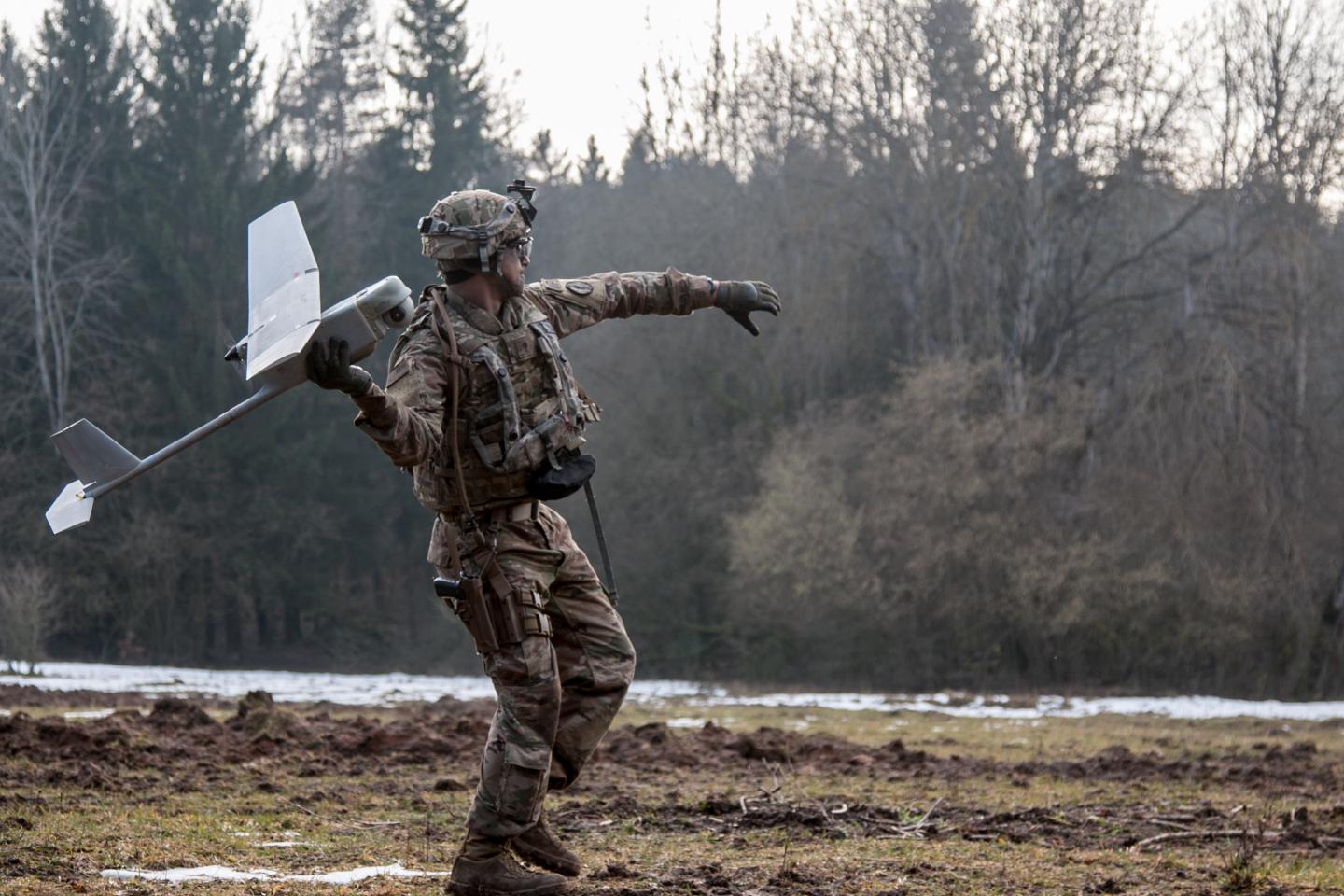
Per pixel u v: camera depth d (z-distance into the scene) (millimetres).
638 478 76500
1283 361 63812
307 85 112938
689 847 10953
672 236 76000
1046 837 12125
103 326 92750
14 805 11703
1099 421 67062
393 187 108438
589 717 8641
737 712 37719
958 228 69812
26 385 89562
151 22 98062
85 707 28938
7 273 92562
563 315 8734
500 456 8164
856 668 66062
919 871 9836
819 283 73312
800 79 72562
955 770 17594
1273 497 61344
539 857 8695
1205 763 19141
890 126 71500
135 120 98688
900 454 65188
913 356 71312
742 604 69750
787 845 10797
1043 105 67125
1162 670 62469
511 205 8289
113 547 87062
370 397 7402
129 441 88562
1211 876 10133
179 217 93125
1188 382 62375
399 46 110812
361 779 14680
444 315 8141
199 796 12914
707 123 79062
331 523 95125
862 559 64625
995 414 65375
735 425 76000
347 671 90938
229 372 91250
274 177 97000
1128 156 65750
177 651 88812
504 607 8227
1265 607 60438
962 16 68250
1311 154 64000
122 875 8812
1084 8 66250
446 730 19656
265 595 92188
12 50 93812
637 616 75312
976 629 62906
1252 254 65375
